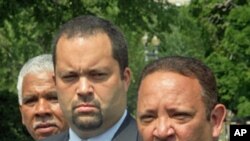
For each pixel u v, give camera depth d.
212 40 23.19
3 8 18.53
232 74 21.23
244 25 21.12
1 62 20.56
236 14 21.08
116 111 4.23
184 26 22.36
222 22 22.89
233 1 22.61
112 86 4.17
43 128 5.28
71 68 4.12
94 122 4.16
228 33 21.23
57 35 4.22
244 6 21.31
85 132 4.21
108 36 4.19
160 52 20.67
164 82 3.13
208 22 23.02
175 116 3.11
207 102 3.17
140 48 32.56
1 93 17.30
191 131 3.12
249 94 21.02
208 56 22.42
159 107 3.12
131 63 33.19
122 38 4.24
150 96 3.13
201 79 3.17
